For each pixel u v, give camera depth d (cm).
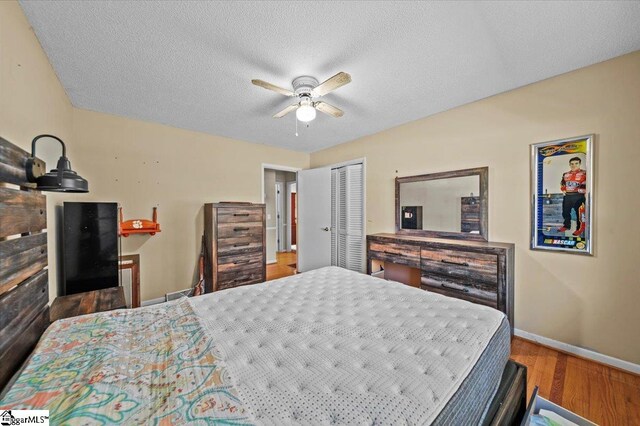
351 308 152
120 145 306
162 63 197
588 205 203
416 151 322
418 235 318
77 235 234
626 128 188
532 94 231
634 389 170
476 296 232
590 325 204
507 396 116
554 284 221
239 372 94
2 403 73
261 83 194
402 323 132
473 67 204
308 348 111
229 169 400
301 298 169
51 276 211
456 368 97
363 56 189
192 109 285
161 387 82
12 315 102
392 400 80
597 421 147
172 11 146
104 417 68
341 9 145
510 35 167
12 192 104
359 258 401
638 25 157
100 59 191
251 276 368
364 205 390
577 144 208
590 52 185
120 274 301
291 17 151
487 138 259
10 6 132
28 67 155
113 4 140
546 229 224
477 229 266
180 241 353
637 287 186
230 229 351
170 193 344
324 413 75
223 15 149
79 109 280
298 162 493
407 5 143
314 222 468
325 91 206
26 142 152
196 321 132
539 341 228
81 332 120
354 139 407
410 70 208
